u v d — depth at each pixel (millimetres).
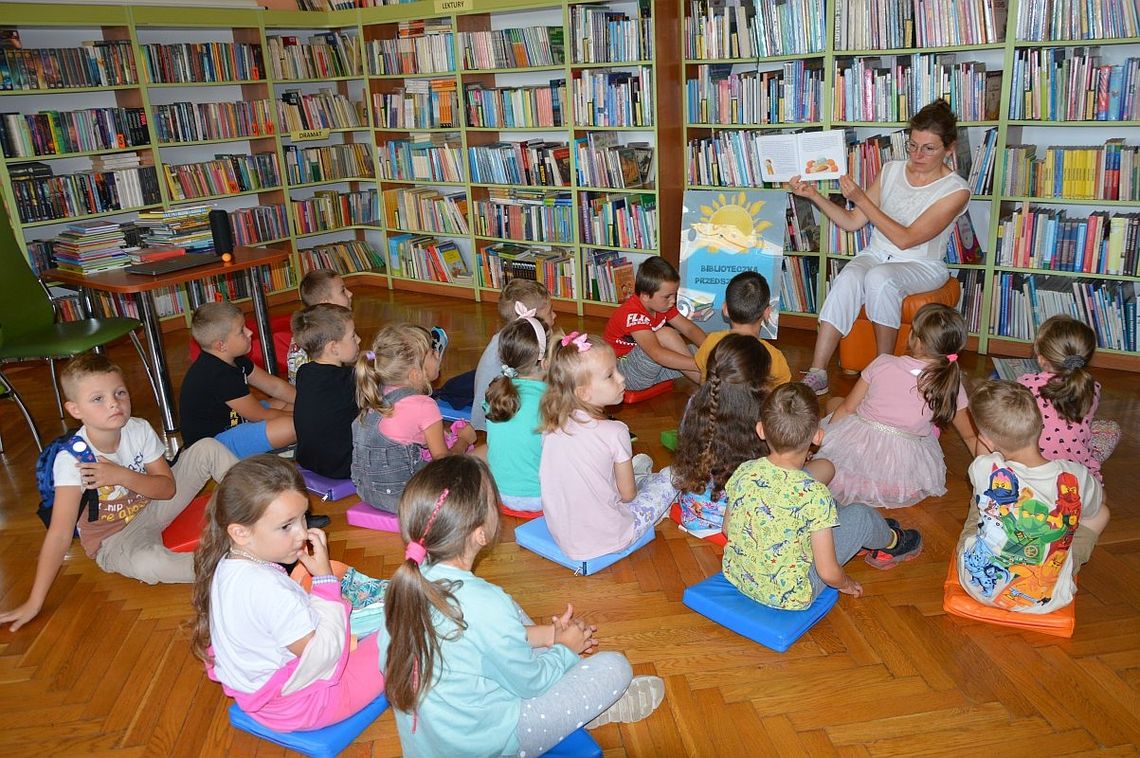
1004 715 1932
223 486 1762
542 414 2473
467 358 4777
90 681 2209
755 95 4672
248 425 3264
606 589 2520
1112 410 3605
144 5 5129
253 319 5781
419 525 1566
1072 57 3781
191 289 5512
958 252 4293
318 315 3043
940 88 4133
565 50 5000
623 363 3965
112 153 5297
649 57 4684
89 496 2494
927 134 3717
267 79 5848
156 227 4137
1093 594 2377
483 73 5625
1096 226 3904
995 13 3910
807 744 1877
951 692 2014
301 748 1877
